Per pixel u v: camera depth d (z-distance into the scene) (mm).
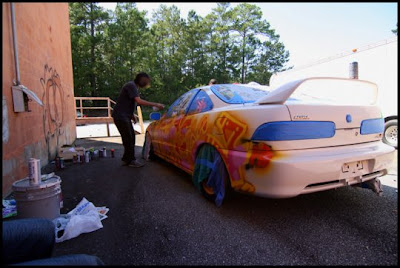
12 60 3266
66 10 8500
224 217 2311
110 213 2461
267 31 44906
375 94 2609
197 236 1988
